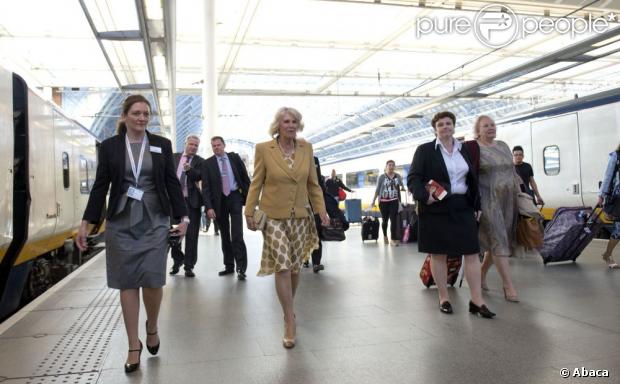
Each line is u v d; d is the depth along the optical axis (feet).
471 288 14.42
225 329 13.44
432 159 14.71
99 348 12.03
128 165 10.63
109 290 19.27
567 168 33.65
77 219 26.71
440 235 14.40
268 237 12.26
